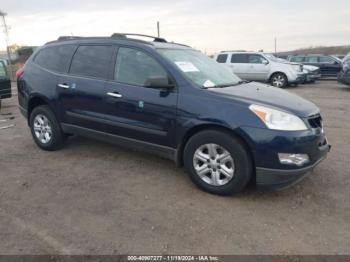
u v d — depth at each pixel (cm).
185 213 345
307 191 396
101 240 299
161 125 403
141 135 425
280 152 340
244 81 484
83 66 485
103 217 337
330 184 414
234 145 357
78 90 475
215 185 379
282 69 1557
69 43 515
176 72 399
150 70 418
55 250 286
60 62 514
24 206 360
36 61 552
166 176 439
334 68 1962
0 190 399
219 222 329
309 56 2053
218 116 361
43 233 310
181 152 407
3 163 489
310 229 318
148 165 478
